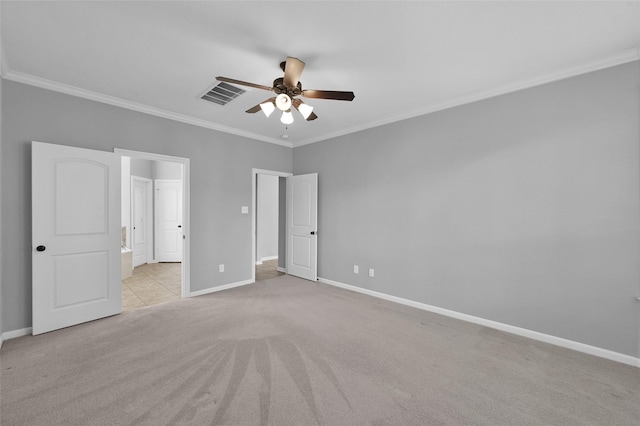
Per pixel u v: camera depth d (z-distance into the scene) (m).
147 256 6.52
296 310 3.52
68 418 1.69
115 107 3.33
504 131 2.97
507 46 2.26
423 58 2.44
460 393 1.97
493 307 3.05
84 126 3.11
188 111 3.70
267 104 2.49
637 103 2.33
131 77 2.80
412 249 3.70
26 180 2.79
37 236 2.75
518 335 2.88
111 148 3.30
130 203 5.93
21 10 1.85
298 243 5.20
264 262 6.87
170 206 6.68
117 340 2.68
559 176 2.67
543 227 2.76
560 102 2.65
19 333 2.75
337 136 4.59
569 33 2.09
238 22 1.98
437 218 3.47
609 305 2.45
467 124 3.22
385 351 2.53
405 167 3.76
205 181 4.18
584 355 2.49
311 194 4.92
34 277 2.74
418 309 3.59
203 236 4.16
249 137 4.70
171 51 2.35
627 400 1.91
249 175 4.73
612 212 2.44
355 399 1.89
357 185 4.32
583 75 2.54
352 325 3.08
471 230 3.20
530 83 2.79
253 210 4.80
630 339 2.37
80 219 3.02
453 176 3.33
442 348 2.59
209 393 1.93
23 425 1.64
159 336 2.77
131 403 1.82
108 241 3.22
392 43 2.22
